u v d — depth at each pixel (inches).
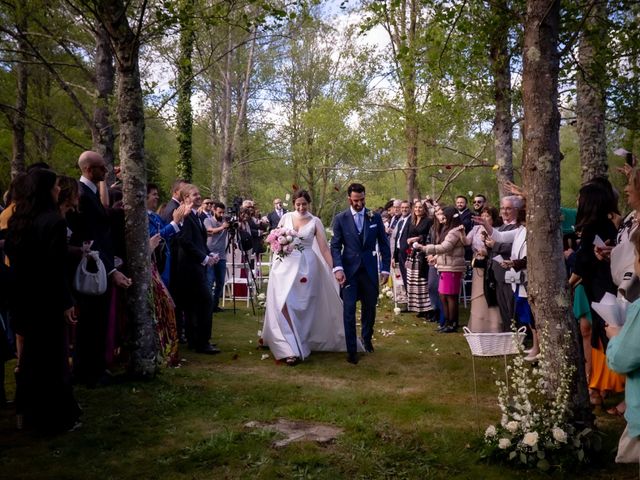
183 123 581.6
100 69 374.9
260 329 343.6
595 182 188.5
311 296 276.5
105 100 362.0
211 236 403.2
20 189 161.2
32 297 160.1
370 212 272.4
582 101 304.8
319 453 150.0
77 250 198.8
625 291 138.9
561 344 149.8
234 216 414.3
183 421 175.9
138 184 217.0
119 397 196.7
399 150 673.0
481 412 184.9
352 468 141.7
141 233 217.8
